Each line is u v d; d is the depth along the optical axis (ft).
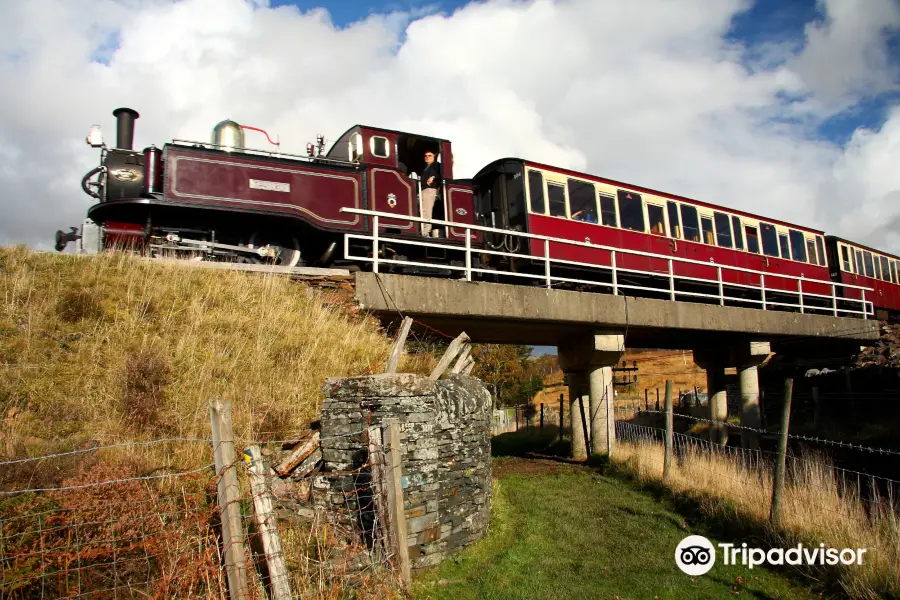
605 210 56.24
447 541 22.39
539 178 51.75
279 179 39.55
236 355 28.12
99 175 38.19
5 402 22.38
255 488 16.05
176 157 36.94
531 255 46.83
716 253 65.87
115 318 27.99
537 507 31.01
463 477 23.82
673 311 49.37
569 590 20.30
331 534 19.69
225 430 14.97
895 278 96.68
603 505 32.17
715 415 62.54
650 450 42.22
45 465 18.11
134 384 24.23
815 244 79.92
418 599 18.35
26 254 30.14
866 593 20.13
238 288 32.65
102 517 15.55
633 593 20.68
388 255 44.29
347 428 21.94
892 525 22.81
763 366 84.79
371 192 42.68
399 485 18.79
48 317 26.81
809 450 45.75
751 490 29.07
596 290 58.23
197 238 39.40
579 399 51.31
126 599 14.56
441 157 47.60
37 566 14.26
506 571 21.43
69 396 23.54
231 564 14.48
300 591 16.31
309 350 29.71
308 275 35.27
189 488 19.36
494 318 39.58
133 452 21.03
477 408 25.68
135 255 33.60
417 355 32.96
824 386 71.77
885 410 60.59
